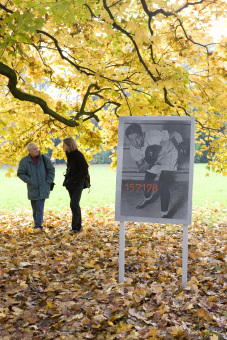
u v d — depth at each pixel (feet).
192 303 13.79
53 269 18.31
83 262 19.74
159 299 14.20
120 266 16.39
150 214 15.83
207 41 26.81
